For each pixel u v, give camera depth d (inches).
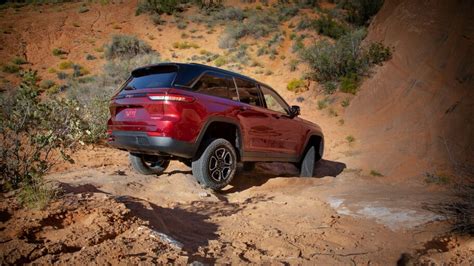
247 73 785.6
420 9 539.5
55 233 93.2
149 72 197.0
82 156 282.4
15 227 90.7
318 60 643.5
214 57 932.0
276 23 1119.0
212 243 110.6
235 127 207.8
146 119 174.6
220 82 203.6
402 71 481.1
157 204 162.7
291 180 244.4
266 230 128.8
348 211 165.5
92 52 994.1
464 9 454.9
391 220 150.0
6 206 102.7
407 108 409.4
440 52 443.5
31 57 927.7
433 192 216.1
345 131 440.1
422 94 406.9
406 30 538.6
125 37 1037.8
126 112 186.7
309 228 135.0
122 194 172.4
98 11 1338.6
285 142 246.4
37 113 157.2
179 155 175.3
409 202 181.8
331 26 957.8
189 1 1450.5
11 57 905.5
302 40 941.8
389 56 541.3
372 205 175.8
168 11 1309.1
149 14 1306.6
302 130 265.0
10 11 1301.7
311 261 102.2
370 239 125.5
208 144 188.4
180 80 180.2
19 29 1075.3
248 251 105.8
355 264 101.8
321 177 287.9
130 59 934.4
